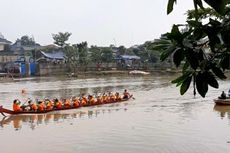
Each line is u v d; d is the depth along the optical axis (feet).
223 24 9.11
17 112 97.66
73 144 64.08
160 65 325.62
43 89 185.26
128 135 69.77
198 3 8.50
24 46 394.11
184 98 134.82
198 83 9.53
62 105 104.53
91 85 209.36
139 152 57.62
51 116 95.09
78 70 314.14
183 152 57.16
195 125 78.84
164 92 164.14
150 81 239.71
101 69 325.62
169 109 105.81
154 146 61.00
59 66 305.73
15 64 300.61
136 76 297.53
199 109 104.47
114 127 78.13
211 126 77.41
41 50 339.16
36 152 60.13
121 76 299.79
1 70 298.56
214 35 9.07
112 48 397.39
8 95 159.53
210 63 9.50
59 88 190.70
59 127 80.02
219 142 62.85
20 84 217.97
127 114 96.68
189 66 9.78
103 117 92.17
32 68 295.28
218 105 111.14
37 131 76.54
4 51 357.20
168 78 265.75
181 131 72.54
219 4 7.81
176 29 9.11
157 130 73.92
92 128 77.61
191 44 9.17
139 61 363.56
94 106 112.37
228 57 9.62
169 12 8.89
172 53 9.22
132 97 134.51
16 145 65.16
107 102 118.83
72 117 92.94
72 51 316.81
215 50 9.66
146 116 92.68
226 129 73.82
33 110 99.14
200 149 58.65
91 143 64.28
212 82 9.45
